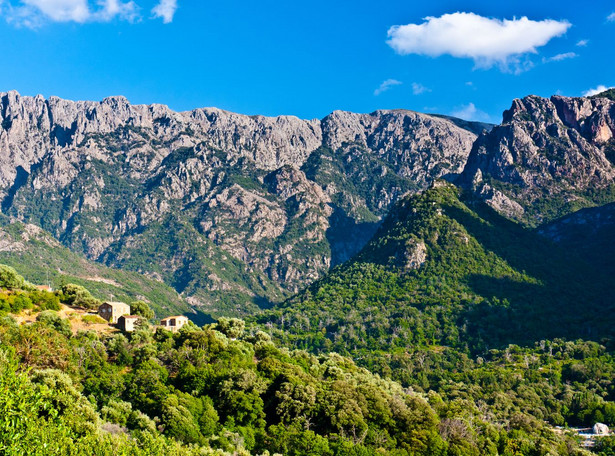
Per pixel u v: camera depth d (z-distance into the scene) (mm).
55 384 128750
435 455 154000
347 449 139125
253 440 141500
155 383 150250
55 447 86812
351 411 153250
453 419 179125
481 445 172375
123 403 138500
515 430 196750
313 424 152000
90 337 175125
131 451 109438
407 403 180125
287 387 157625
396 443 155500
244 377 158625
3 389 76250
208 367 164750
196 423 139500
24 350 144500
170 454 116438
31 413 82125
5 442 72938
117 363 162625
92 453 101938
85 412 122125
